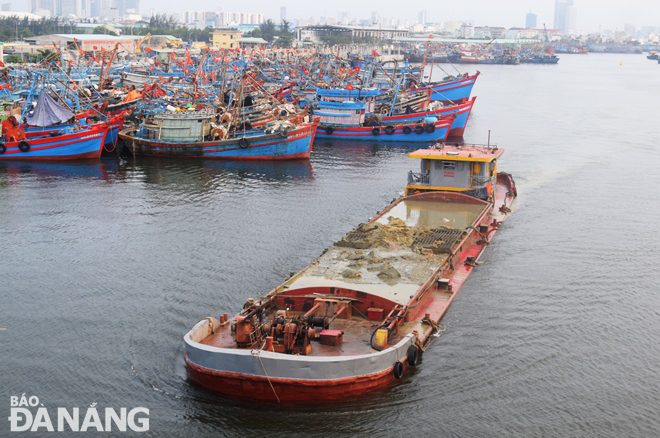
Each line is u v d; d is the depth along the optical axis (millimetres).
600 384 31234
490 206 56219
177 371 31672
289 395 28250
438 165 58625
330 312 32969
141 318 37312
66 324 36719
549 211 60281
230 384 28625
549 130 112000
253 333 30109
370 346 30375
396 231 46375
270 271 44094
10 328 36344
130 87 126688
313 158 87688
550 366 32625
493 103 155750
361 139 102500
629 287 42500
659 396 30391
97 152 84562
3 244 50188
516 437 27469
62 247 49406
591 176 75688
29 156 82812
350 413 28516
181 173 76875
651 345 34969
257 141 84438
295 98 127750
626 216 59250
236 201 63188
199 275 43469
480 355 33406
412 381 30953
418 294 35594
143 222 55781
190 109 89312
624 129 114062
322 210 59875
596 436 27609
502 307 38781
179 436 27438
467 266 44594
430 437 27359
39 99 84500
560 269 45344
